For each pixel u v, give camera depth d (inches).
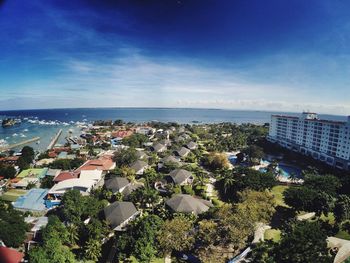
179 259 2192.4
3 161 5078.7
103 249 2340.1
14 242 2251.5
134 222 2406.5
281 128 7440.9
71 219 2586.1
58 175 4020.7
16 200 3201.3
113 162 5002.5
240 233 2069.4
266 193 2945.4
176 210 2856.8
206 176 4318.4
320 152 5836.6
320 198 2854.3
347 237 2518.5
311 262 1859.0
